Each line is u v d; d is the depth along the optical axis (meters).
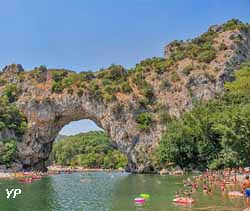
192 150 111.75
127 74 162.75
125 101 149.25
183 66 158.75
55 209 48.50
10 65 173.88
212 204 46.62
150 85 156.25
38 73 163.75
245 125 76.12
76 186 84.00
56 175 137.38
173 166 120.31
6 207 50.50
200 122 108.19
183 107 147.88
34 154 152.12
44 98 153.88
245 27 177.62
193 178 87.62
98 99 150.25
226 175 81.44
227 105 115.38
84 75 158.38
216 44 169.62
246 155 77.06
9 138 145.50
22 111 154.50
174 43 183.62
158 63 163.75
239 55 161.88
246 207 43.78
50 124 154.75
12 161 143.50
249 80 100.06
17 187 81.44
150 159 138.75
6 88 159.62
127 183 88.31
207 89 149.25
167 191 65.25
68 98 152.12
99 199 57.88
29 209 48.72
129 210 45.12
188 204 47.59
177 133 114.69
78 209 48.09
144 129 144.62
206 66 156.38
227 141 78.62
